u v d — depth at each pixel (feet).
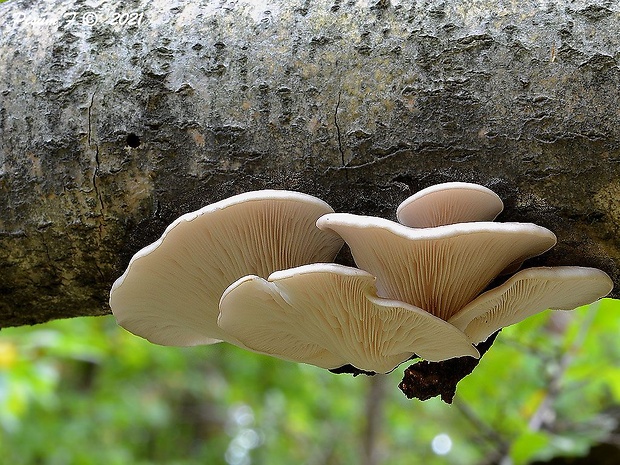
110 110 1.57
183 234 1.49
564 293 1.53
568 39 1.48
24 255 1.63
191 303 1.63
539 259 1.54
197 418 6.64
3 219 1.61
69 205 1.59
